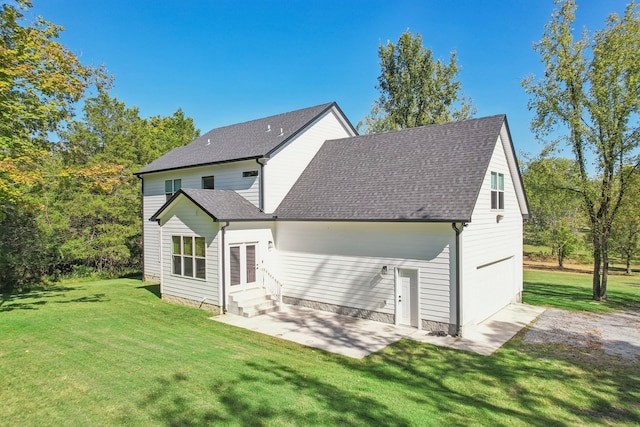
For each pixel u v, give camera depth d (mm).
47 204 22266
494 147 13289
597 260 19625
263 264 16031
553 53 19531
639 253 33156
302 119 19312
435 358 9984
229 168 17938
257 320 13586
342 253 14359
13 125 15250
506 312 15430
